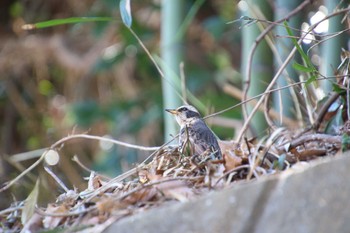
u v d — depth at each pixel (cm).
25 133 2264
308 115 1081
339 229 641
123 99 2084
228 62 2081
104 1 1953
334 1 1113
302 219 654
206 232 674
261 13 1237
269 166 848
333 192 655
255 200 670
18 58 2198
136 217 700
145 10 2100
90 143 2064
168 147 959
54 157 1630
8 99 2280
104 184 880
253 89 1234
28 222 782
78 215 774
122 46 2028
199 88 2077
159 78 2064
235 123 1491
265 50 1241
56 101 2214
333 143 906
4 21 2291
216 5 2164
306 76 1134
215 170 825
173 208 690
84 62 2116
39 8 2239
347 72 977
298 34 1195
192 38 2131
